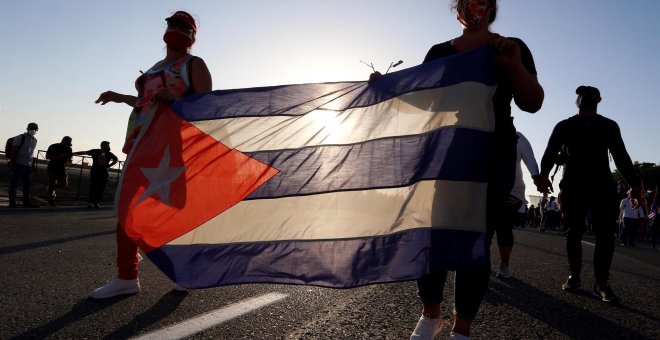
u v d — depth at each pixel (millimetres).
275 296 3557
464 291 2316
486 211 2303
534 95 2275
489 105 2322
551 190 4688
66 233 7090
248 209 2846
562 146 4590
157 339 2500
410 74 2619
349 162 2676
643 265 7555
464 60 2422
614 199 4301
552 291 4520
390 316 3199
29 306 3035
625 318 3619
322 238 2639
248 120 3055
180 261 2891
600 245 4242
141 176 3143
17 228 7348
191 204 2988
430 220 2363
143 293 3504
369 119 2688
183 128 3166
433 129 2463
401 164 2514
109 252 5453
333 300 3547
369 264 2477
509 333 3043
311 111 2922
